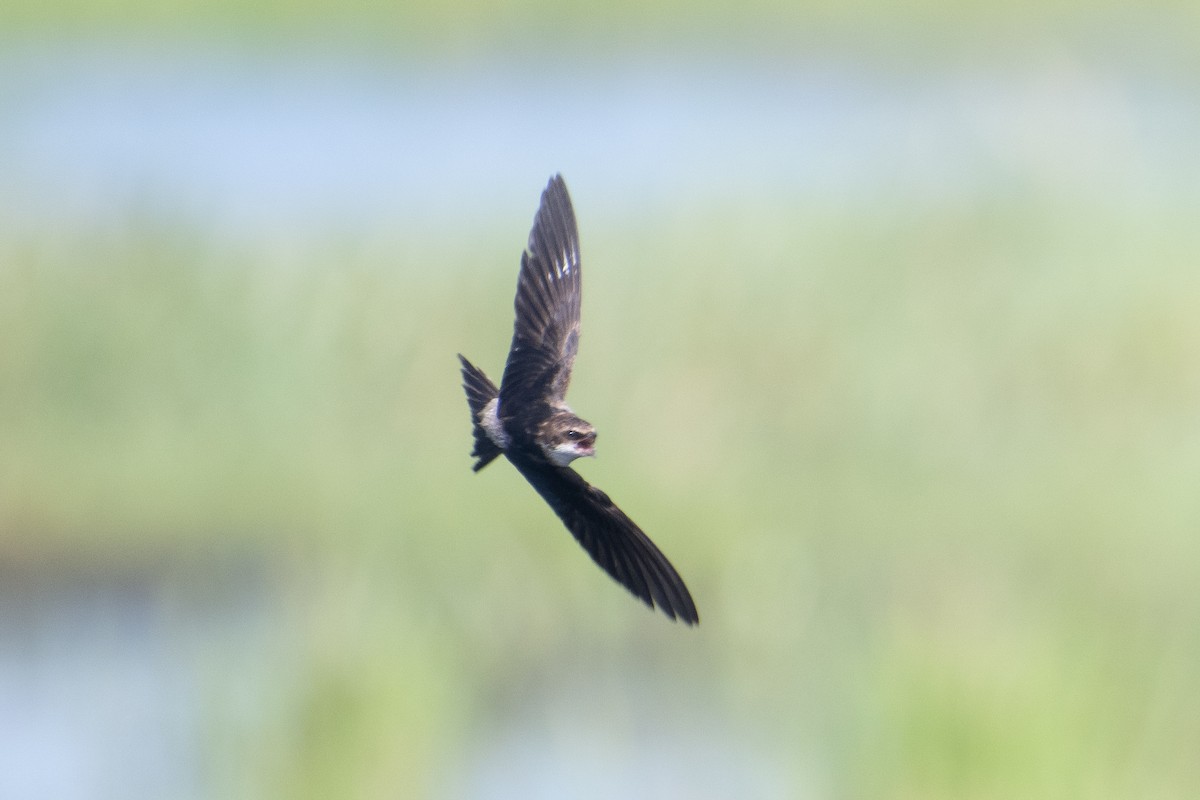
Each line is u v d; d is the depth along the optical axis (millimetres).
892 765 9758
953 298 18094
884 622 11211
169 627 14570
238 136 30156
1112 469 15867
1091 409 16766
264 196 25078
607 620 14773
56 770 12141
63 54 37844
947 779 9531
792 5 40500
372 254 20312
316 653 11383
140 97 33625
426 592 14867
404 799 10922
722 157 26688
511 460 5273
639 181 25062
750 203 21391
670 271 18703
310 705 11031
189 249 20062
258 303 19125
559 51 37844
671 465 16422
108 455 17844
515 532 15648
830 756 10180
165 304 18938
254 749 10945
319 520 16484
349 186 25875
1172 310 17672
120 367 18531
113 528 16969
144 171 25188
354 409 18219
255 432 17859
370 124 31281
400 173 27094
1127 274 18219
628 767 12484
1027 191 21000
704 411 17125
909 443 16609
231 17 39281
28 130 30375
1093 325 17453
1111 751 9672
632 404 17266
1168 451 16141
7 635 15305
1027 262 18703
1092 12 38938
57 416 18391
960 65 34969
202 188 24328
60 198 22406
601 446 16938
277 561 16250
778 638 12734
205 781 10992
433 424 17906
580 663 14469
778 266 18734
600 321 18016
